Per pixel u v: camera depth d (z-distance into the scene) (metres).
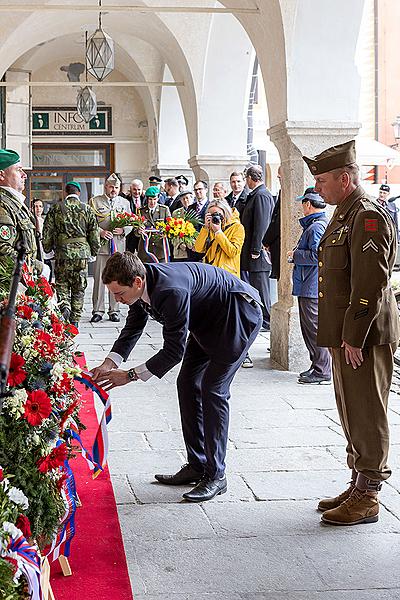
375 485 4.38
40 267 6.01
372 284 4.12
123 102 20.16
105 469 5.25
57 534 3.40
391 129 23.58
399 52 23.45
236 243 8.00
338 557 3.96
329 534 4.25
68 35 17.64
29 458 3.13
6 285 3.62
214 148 13.36
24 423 3.07
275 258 9.65
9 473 3.06
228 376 4.76
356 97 8.44
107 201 11.82
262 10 8.65
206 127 13.30
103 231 11.55
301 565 3.88
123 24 15.18
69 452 3.60
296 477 5.11
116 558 3.93
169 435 6.07
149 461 5.44
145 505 4.66
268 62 8.76
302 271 7.71
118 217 11.52
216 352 4.68
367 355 4.27
